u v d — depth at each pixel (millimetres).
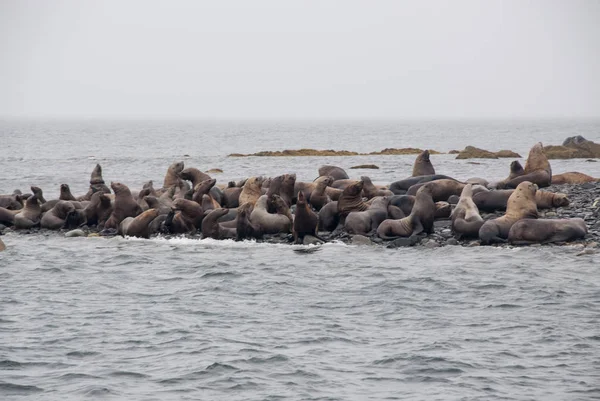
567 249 81562
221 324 58188
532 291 66375
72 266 80250
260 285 70500
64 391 44594
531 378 46281
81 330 56688
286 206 94562
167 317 60250
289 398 43531
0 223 107250
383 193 105938
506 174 175125
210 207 101062
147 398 43531
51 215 105312
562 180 124688
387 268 76250
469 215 89562
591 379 45906
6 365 48906
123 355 50844
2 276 76000
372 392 44438
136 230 96062
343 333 55656
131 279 74062
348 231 91188
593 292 65625
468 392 44281
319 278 72812
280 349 51875
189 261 81375
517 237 84812
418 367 48312
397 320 58969
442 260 79062
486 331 55656
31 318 60188
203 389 44844
